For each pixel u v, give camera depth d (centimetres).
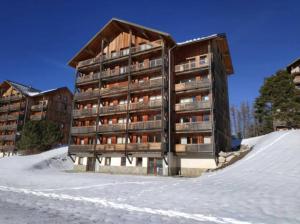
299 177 1475
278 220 788
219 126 3294
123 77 3725
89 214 880
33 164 3803
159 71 3456
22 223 742
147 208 978
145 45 3566
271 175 1630
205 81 3147
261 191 1244
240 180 1614
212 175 2044
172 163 3077
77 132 3831
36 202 1105
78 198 1204
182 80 3484
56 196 1262
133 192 1389
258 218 816
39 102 6219
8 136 6016
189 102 3188
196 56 3416
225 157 2773
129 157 3344
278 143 2528
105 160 3562
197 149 2959
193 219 816
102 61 3919
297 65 4838
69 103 6644
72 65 4394
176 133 3203
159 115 3322
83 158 3772
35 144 4825
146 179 2300
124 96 3700
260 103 4047
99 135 3722
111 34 4028
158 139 3259
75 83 4116
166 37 3369
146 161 3188
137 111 3375
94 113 3753
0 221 760
